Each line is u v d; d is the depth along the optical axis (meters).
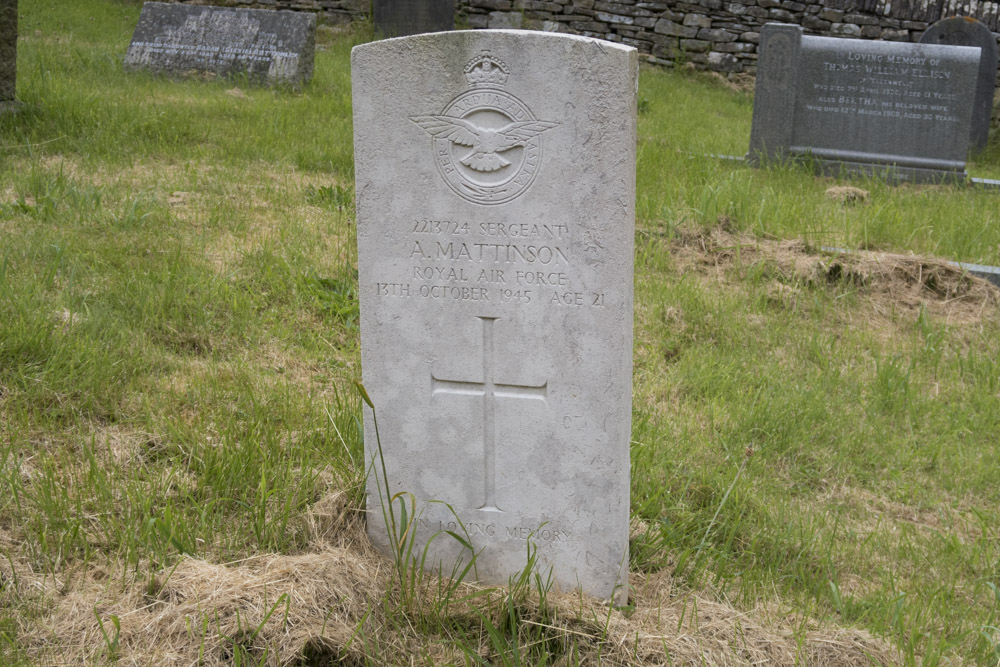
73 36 12.44
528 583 3.26
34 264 5.09
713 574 3.58
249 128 8.75
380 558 3.48
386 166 3.11
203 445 3.89
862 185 9.30
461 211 3.08
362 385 3.35
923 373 5.36
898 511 4.18
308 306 5.35
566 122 2.90
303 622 2.95
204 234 5.95
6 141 7.27
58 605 2.98
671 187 7.76
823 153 9.99
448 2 14.05
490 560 3.41
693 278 6.25
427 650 3.08
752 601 3.41
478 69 2.94
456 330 3.20
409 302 3.22
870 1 14.72
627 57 2.80
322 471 3.80
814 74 9.87
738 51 15.29
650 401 4.82
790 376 5.19
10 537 3.23
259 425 4.08
